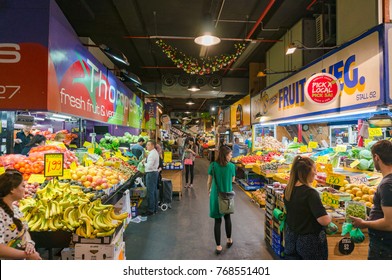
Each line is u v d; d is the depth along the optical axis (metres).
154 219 5.32
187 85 11.21
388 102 3.26
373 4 4.23
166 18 6.82
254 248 3.89
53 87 2.61
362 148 4.24
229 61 8.80
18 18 2.50
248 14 6.56
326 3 6.04
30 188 2.73
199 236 4.38
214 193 3.77
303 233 2.21
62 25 2.88
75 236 2.28
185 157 8.62
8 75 2.47
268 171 6.00
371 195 2.84
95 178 3.27
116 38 8.36
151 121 12.29
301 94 5.61
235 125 12.82
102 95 4.64
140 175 6.32
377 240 1.95
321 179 3.86
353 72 3.88
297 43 6.88
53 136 5.36
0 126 3.82
